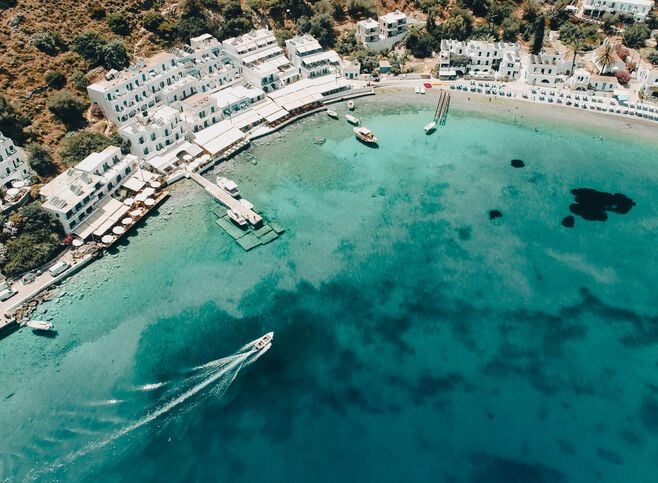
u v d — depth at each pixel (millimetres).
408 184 149500
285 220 137625
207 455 89938
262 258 126750
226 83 182750
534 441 91812
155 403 97562
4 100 141000
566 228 134750
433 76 196000
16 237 120688
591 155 159000
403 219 138000
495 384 100250
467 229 134875
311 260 126438
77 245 125625
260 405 97000
